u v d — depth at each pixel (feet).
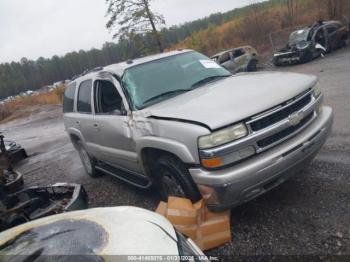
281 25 101.55
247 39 99.35
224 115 11.14
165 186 14.05
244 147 11.03
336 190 13.46
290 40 62.28
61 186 15.17
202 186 11.35
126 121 14.60
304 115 12.28
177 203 11.87
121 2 80.43
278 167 11.27
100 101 17.39
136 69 16.01
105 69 17.28
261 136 11.19
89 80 18.56
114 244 6.62
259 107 11.32
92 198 19.31
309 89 13.00
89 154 21.35
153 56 17.35
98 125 17.24
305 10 104.73
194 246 8.21
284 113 11.77
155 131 12.82
